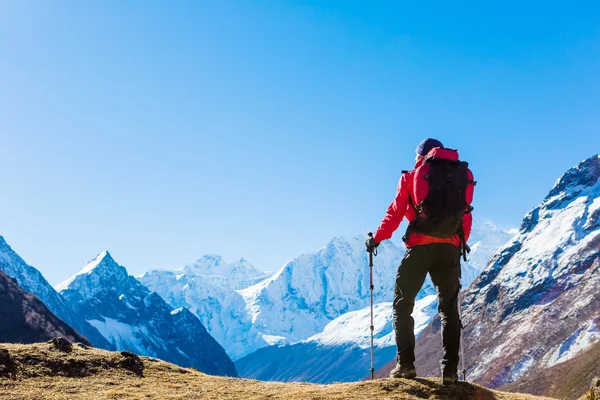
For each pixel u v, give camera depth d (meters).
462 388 13.27
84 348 18.25
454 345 13.42
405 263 13.52
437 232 12.83
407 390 12.98
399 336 13.81
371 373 15.14
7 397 13.73
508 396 14.74
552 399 15.49
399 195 13.29
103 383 15.45
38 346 17.47
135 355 17.89
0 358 15.66
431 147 13.51
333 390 13.52
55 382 15.20
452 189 12.70
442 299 13.52
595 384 15.02
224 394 14.34
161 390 14.91
